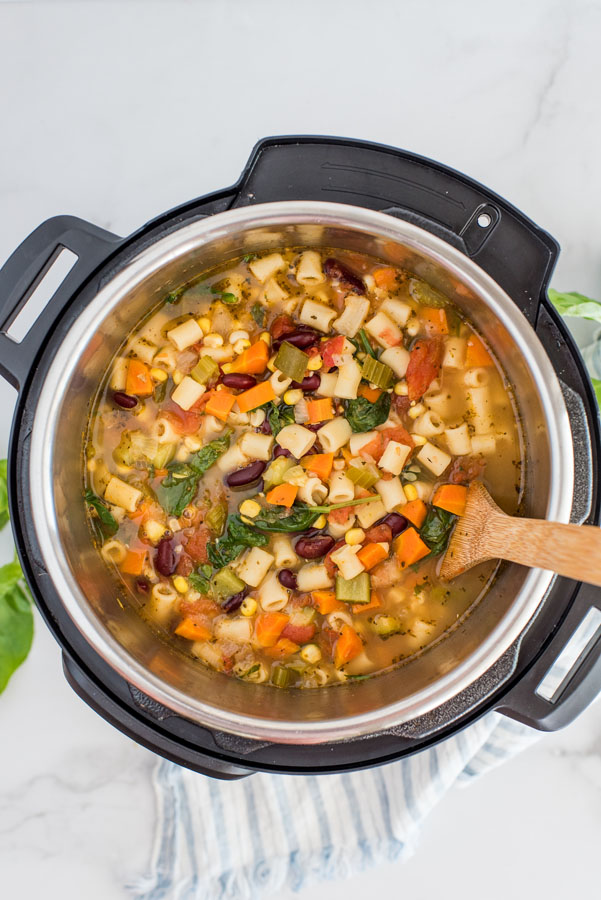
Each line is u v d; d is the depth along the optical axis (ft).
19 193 2.14
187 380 1.87
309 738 1.71
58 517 1.75
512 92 2.13
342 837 2.10
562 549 1.54
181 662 1.87
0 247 2.13
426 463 1.87
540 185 2.13
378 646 1.87
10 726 2.12
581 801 2.14
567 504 1.70
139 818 2.11
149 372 1.89
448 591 1.86
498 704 1.77
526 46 2.13
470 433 1.87
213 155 2.13
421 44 2.13
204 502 1.90
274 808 2.11
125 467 1.89
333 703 1.82
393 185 1.81
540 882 2.14
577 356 1.79
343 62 2.13
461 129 2.13
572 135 2.13
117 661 1.72
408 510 1.87
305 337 1.85
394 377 1.88
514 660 1.77
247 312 1.89
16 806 2.11
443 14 2.13
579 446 1.79
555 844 2.14
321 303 1.88
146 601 1.90
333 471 1.89
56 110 2.14
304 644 1.88
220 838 2.11
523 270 1.79
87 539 1.87
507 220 1.79
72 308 1.81
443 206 1.80
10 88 2.15
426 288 1.87
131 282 1.75
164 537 1.89
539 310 1.79
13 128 2.14
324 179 1.81
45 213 2.14
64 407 1.77
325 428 1.87
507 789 2.14
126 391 1.89
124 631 1.84
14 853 2.11
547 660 1.78
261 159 1.81
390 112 2.13
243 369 1.87
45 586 1.79
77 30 2.14
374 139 2.13
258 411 1.89
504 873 2.14
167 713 1.79
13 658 2.04
